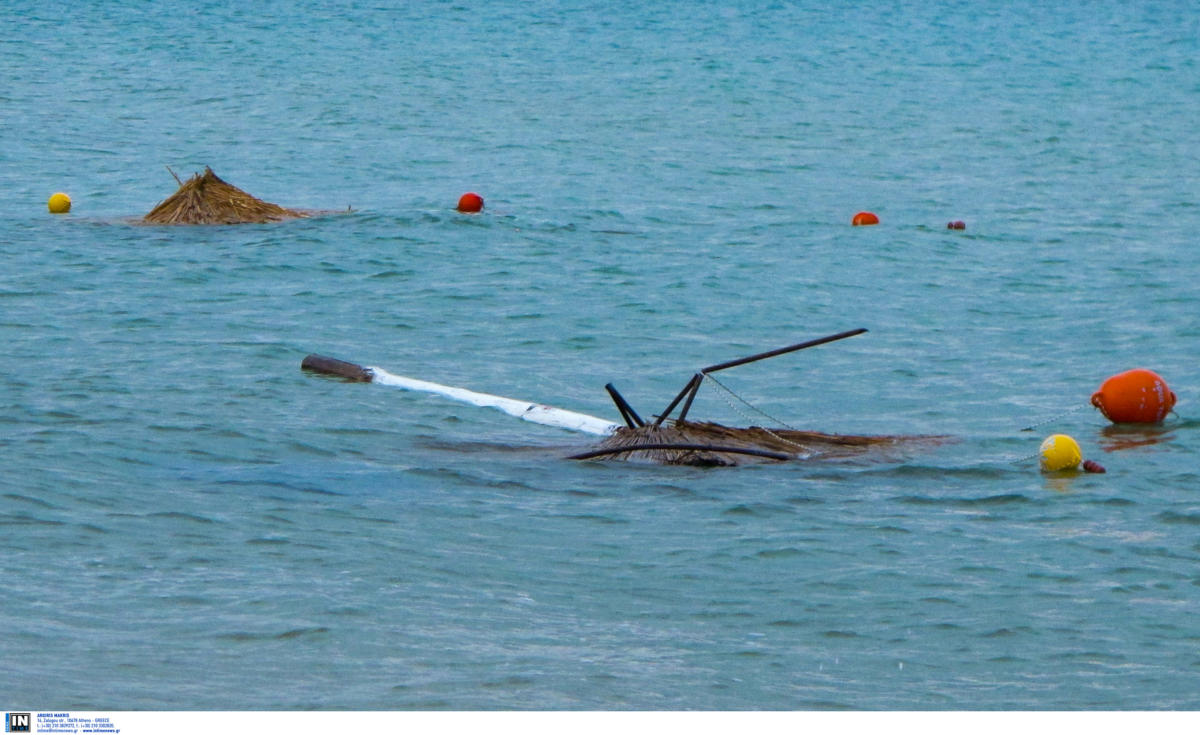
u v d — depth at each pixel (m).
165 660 22.78
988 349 51.31
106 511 30.72
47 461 34.19
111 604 25.28
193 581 26.69
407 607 25.84
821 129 119.38
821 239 73.50
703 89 142.38
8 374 43.19
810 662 24.19
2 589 25.64
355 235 69.25
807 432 39.28
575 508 32.62
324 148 106.25
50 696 20.95
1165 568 29.16
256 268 61.81
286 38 180.62
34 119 116.81
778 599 27.20
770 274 64.31
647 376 47.22
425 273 62.06
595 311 56.16
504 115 123.62
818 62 166.75
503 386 45.38
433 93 136.38
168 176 93.31
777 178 96.06
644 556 29.48
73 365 44.75
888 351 50.91
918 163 103.75
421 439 38.44
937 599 27.31
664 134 115.19
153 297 55.84
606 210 80.81
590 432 39.66
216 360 46.28
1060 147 111.75
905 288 62.06
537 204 82.56
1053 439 36.19
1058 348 51.44
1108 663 24.39
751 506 32.97
